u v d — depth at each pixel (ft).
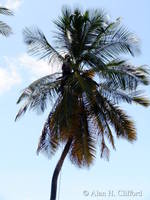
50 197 78.48
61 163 80.23
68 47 80.79
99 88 80.12
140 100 80.79
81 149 80.23
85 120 80.33
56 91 79.00
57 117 74.43
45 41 80.84
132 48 78.33
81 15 80.69
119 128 80.74
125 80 76.13
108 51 79.20
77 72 79.92
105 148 82.12
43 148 81.92
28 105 78.18
